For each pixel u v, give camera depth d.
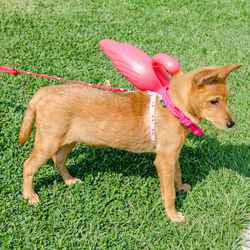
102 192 1.19
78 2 2.23
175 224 1.11
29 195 1.14
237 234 1.10
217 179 1.26
